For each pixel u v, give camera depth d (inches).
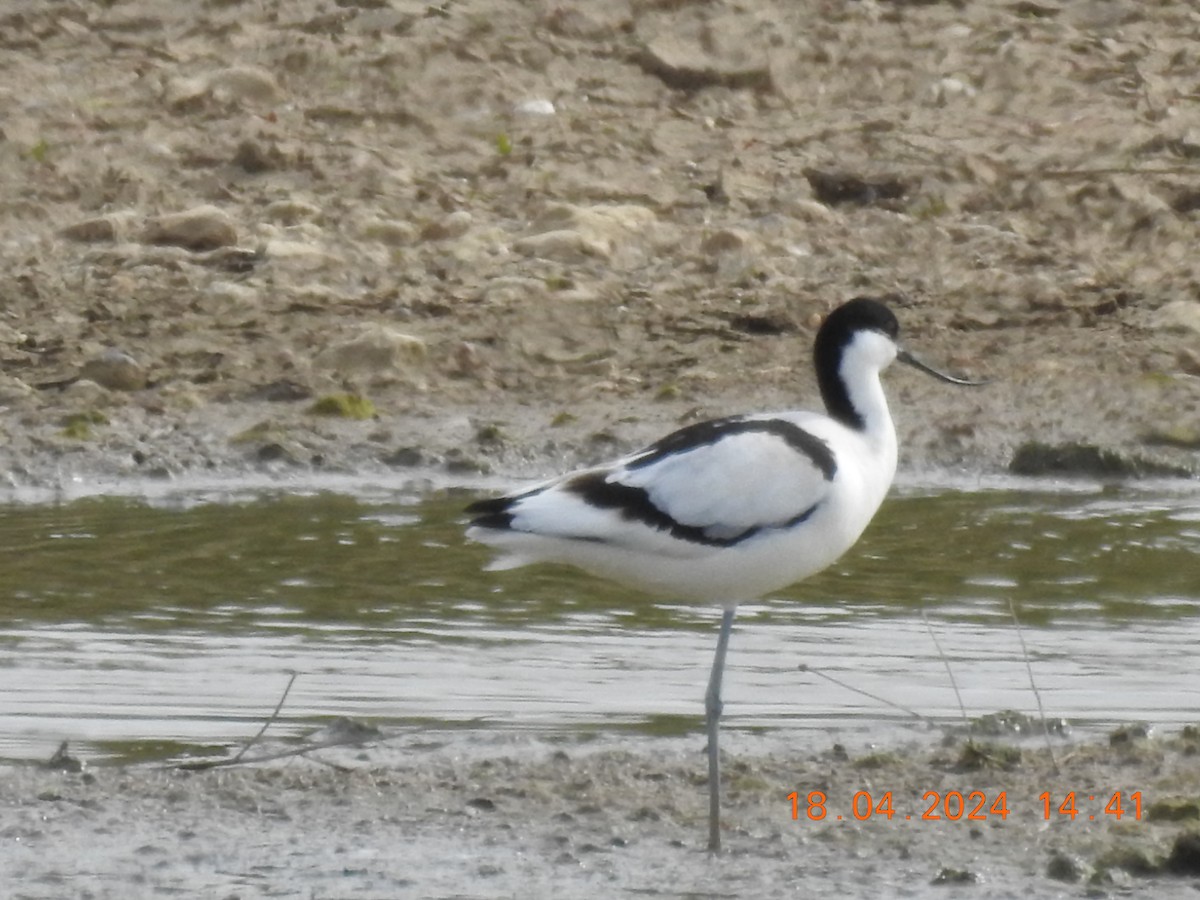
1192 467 583.8
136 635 434.0
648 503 350.6
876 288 709.3
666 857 327.9
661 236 740.0
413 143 802.8
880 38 878.4
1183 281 714.8
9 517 530.9
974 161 787.4
